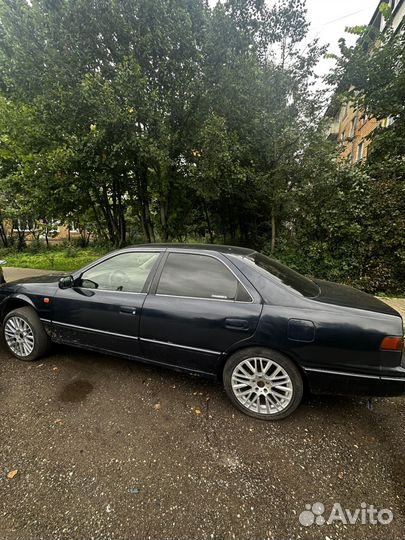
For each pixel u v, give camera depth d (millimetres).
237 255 2428
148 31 6383
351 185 6559
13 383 2621
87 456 1827
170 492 1594
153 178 8859
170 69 6766
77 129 6543
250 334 2119
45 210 8328
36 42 6273
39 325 2979
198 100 7102
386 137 6797
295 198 7121
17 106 6664
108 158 6895
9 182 8242
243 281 2262
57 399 2391
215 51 6859
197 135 7148
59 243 17906
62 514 1471
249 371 2205
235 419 2182
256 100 7285
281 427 2107
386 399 2451
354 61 6402
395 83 6172
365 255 6539
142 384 2615
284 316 2051
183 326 2316
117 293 2645
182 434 2025
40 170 6742
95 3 6199
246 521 1444
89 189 7578
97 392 2490
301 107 7266
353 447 1927
